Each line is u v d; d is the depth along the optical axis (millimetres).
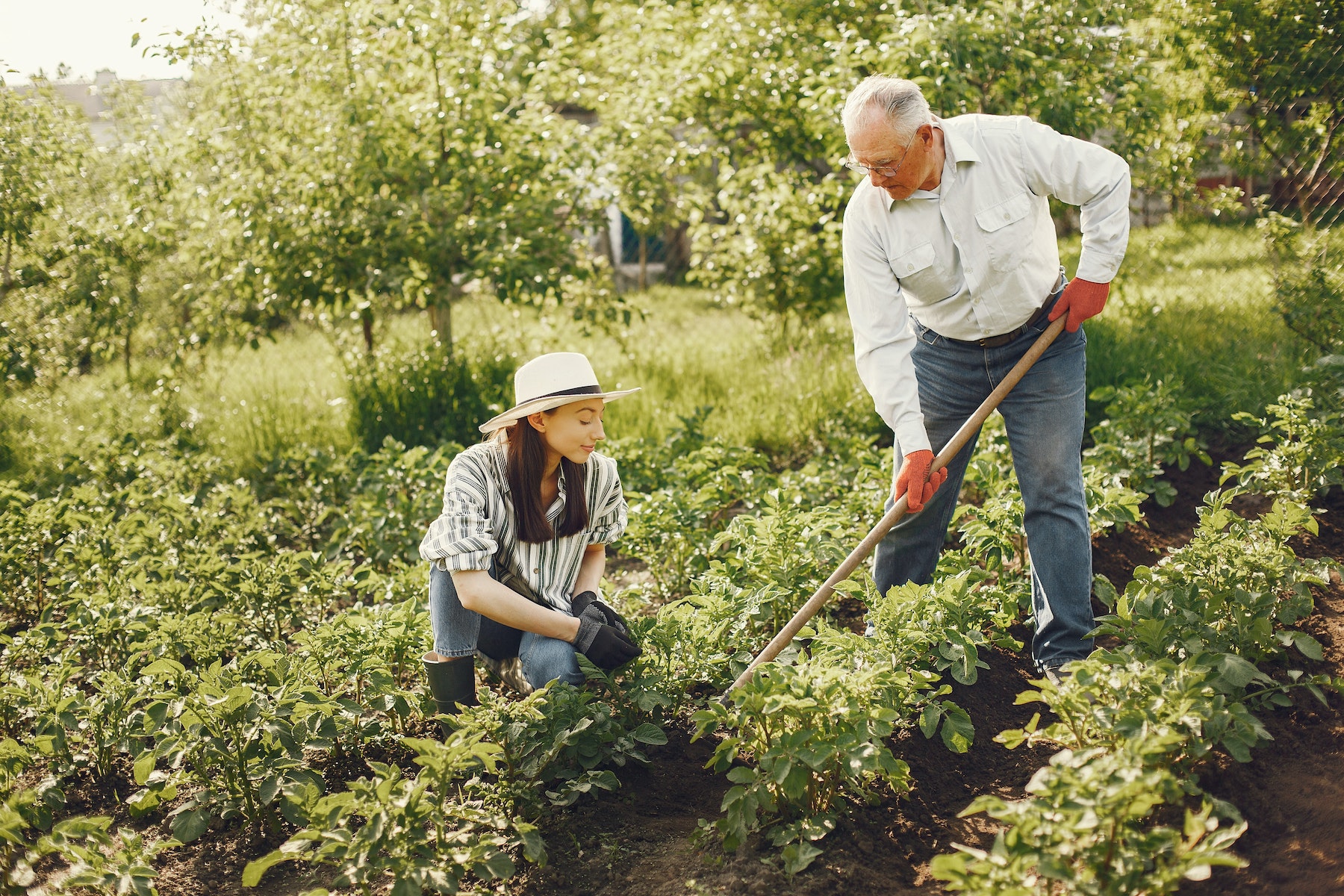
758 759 2893
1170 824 2480
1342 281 5648
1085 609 3270
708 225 8703
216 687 2830
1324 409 4801
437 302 7762
